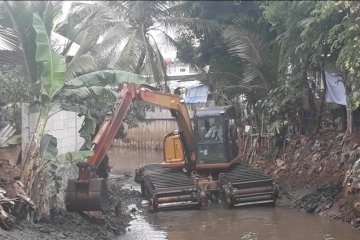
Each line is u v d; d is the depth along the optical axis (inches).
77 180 449.4
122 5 1029.8
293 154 732.0
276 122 752.3
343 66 505.7
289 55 681.6
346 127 674.8
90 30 728.3
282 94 733.9
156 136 1494.8
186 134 650.8
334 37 543.5
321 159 647.8
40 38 402.6
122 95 534.0
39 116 416.2
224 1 976.3
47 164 418.0
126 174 971.3
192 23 967.0
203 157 644.1
